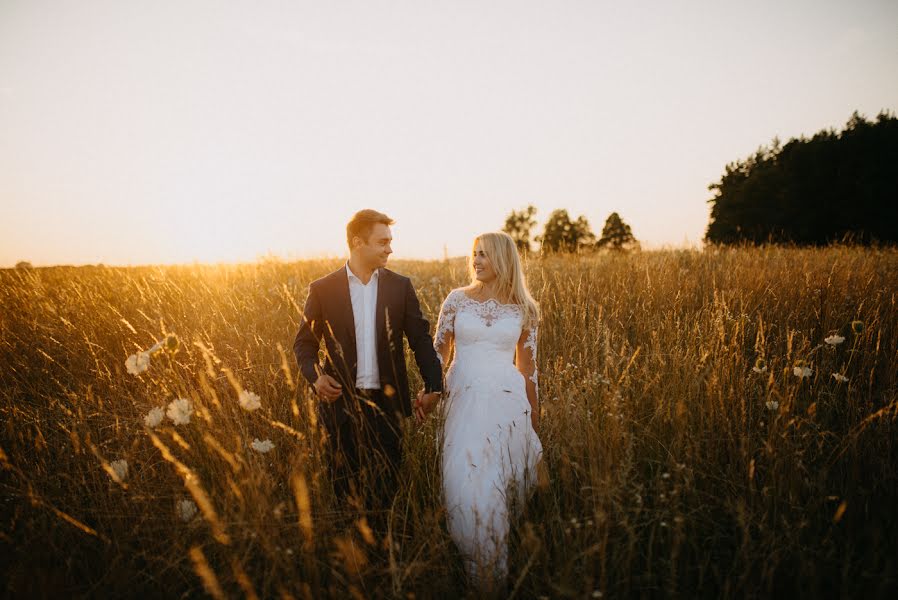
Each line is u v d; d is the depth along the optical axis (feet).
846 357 11.10
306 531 5.65
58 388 11.41
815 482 6.93
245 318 14.60
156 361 10.27
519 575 6.09
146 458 8.28
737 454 7.77
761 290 15.80
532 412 9.16
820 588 5.79
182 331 13.17
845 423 8.57
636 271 19.21
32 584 5.74
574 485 7.31
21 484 7.28
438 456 8.32
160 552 6.38
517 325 8.86
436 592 5.80
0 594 5.68
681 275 18.40
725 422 8.29
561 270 22.57
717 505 6.92
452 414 8.36
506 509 6.91
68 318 14.74
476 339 8.64
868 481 7.39
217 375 10.05
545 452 8.77
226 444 7.75
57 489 7.50
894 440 7.95
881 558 5.91
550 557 6.31
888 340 11.22
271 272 24.03
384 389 7.63
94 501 7.18
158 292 17.49
